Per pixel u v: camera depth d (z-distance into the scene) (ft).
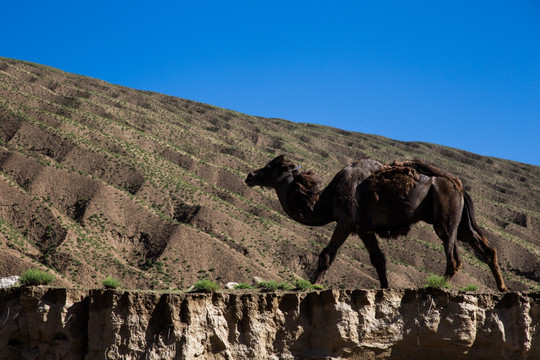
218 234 290.56
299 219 55.01
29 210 286.25
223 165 390.01
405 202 50.60
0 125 347.97
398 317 47.83
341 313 47.52
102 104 438.81
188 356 46.52
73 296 49.98
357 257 274.57
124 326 47.93
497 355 47.03
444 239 50.11
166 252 274.77
